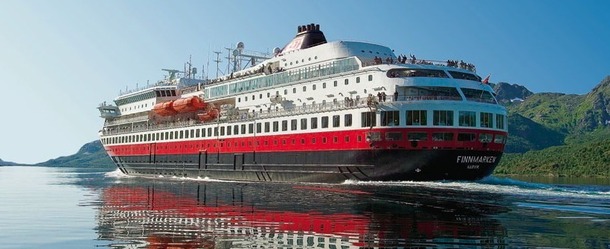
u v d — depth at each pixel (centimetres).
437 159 4922
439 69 5347
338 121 5409
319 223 2656
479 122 5062
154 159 8581
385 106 5009
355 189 4544
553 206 3222
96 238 2338
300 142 5838
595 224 2534
